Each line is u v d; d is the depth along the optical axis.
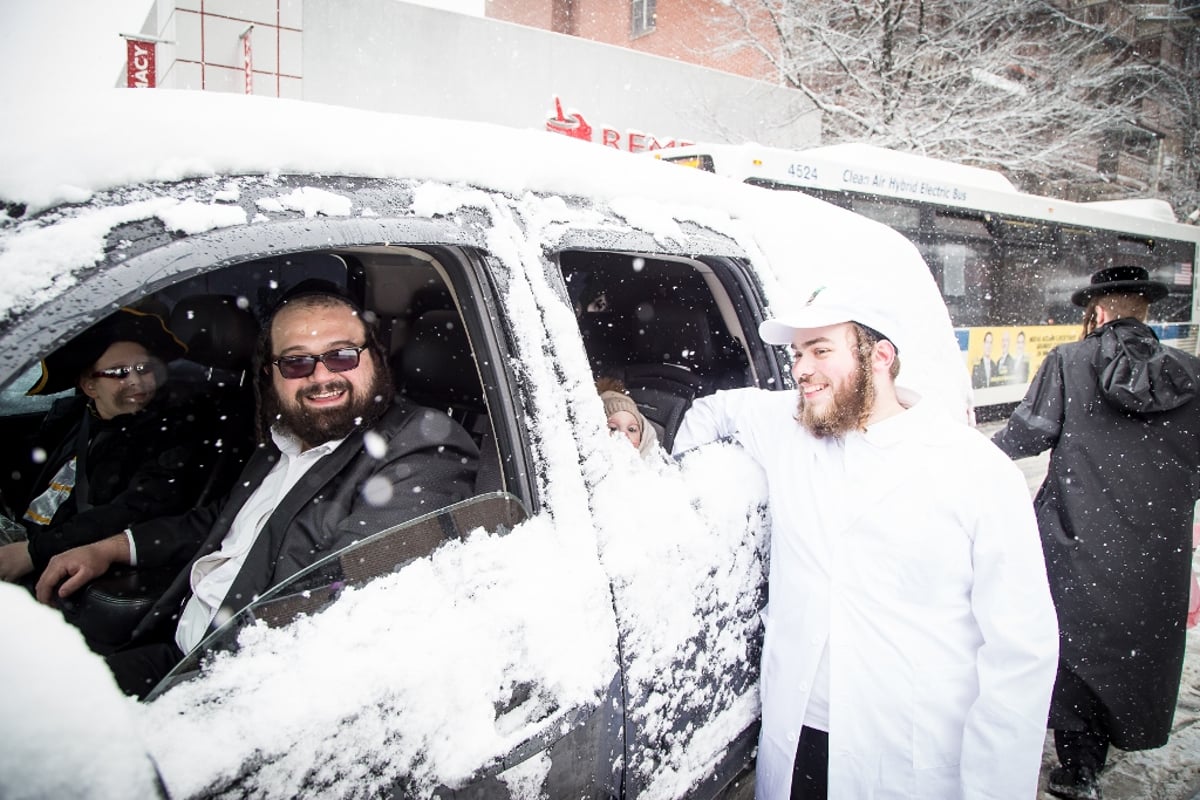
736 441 1.75
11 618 0.68
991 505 1.40
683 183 1.72
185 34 7.89
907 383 2.17
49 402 2.09
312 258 1.96
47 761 0.62
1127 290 2.42
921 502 1.43
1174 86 16.86
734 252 1.75
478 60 10.20
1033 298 8.33
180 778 0.73
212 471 1.86
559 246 1.27
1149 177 17.39
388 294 2.14
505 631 1.01
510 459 1.16
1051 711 2.36
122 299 0.77
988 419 8.23
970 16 11.25
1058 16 12.16
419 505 1.37
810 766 1.57
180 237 0.83
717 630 1.45
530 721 1.01
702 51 13.20
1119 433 2.30
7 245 0.75
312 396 1.42
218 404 1.94
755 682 1.62
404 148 1.09
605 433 1.29
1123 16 15.89
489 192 1.20
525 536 1.11
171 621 1.47
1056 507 2.42
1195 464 2.27
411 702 0.90
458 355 1.97
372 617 0.93
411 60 9.59
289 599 0.90
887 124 11.53
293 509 1.40
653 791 1.27
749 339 1.88
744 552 1.56
